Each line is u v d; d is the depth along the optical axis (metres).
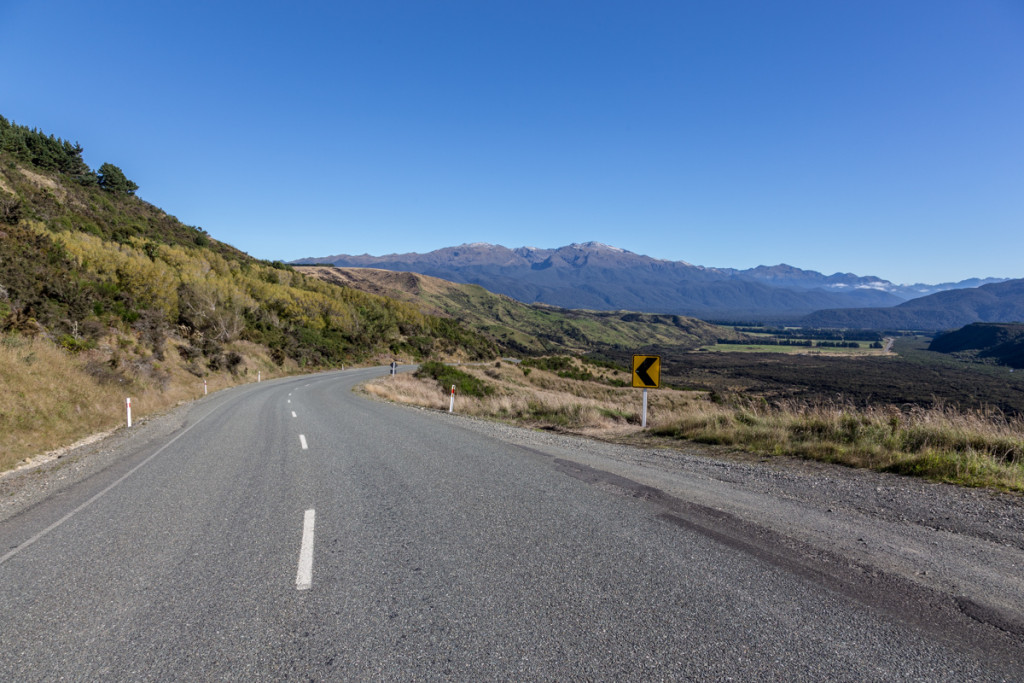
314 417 15.79
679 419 12.29
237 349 46.91
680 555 4.10
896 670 2.58
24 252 22.88
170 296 39.28
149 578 3.81
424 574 3.81
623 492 6.09
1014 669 2.57
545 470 7.41
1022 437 7.59
